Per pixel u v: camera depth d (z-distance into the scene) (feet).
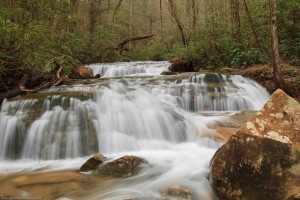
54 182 15.25
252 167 12.39
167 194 13.51
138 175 15.74
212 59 46.98
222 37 47.09
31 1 34.96
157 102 26.21
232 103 29.96
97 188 14.44
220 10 48.83
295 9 36.65
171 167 16.75
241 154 12.79
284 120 13.39
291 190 11.33
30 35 26.55
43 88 29.37
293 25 37.11
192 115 25.63
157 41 84.33
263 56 38.27
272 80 32.42
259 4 42.75
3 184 15.14
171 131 22.44
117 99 24.88
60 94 24.29
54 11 39.17
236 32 45.52
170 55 65.92
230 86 31.73
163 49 77.71
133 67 48.98
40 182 15.29
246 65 39.91
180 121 23.30
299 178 11.47
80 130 20.75
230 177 12.72
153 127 22.68
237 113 27.48
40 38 28.50
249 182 12.28
